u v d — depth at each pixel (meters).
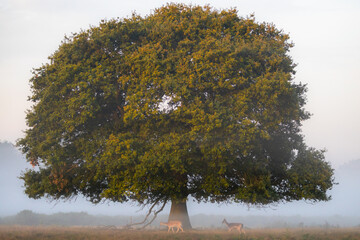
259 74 66.56
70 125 64.56
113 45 70.75
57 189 70.12
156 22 72.19
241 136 59.66
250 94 62.56
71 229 67.31
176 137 60.81
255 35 70.88
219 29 70.69
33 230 61.41
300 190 66.44
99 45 69.31
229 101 62.62
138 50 66.56
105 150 64.19
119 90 68.75
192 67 63.88
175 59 65.69
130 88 64.88
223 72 62.22
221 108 61.41
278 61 65.75
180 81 61.97
